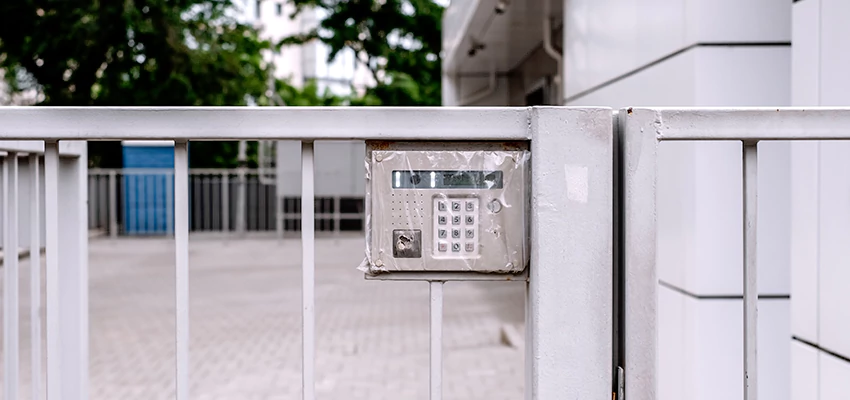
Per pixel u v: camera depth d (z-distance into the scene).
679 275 3.41
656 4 3.70
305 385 1.36
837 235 2.32
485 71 15.13
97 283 10.83
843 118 1.34
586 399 1.33
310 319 1.36
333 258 14.24
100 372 5.73
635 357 1.33
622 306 1.36
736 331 3.25
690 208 3.28
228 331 7.30
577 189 1.32
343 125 1.33
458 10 11.67
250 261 13.76
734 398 3.25
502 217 1.34
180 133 1.33
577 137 1.32
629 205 1.33
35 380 1.89
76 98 19.25
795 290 2.59
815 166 2.45
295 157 16.92
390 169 1.34
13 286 1.84
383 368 5.79
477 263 1.34
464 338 6.87
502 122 1.33
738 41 3.26
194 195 18.39
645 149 1.33
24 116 1.33
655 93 3.74
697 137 1.33
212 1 20.41
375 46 22.52
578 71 5.29
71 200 2.02
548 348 1.33
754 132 1.34
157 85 19.05
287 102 33.31
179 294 1.36
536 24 10.16
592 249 1.32
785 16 3.25
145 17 18.70
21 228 2.10
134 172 18.30
